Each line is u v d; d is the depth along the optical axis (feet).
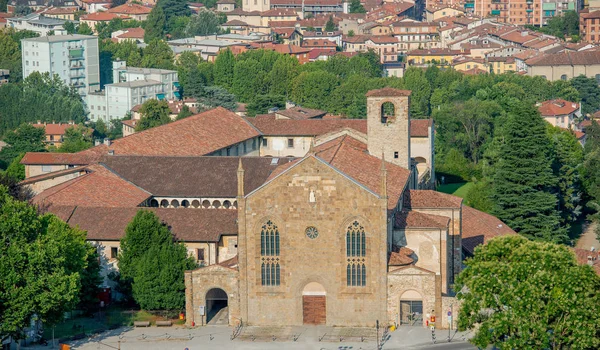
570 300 600.80
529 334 605.31
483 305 621.72
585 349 608.19
